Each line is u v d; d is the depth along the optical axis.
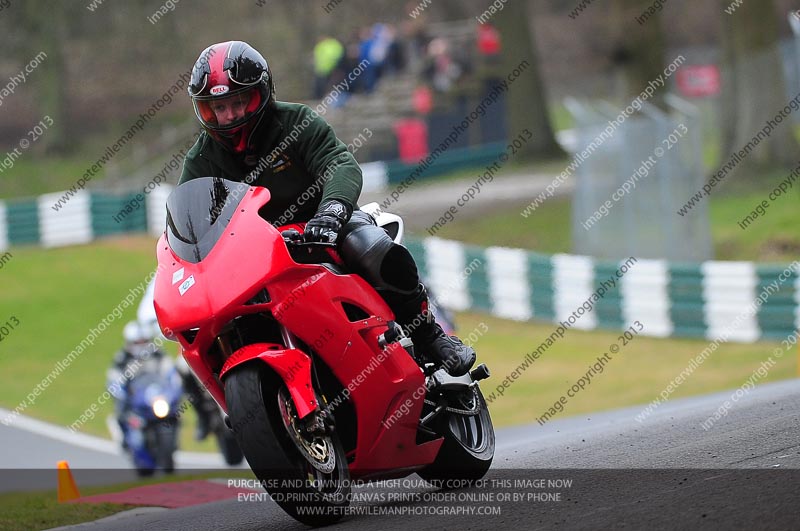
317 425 16.47
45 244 93.81
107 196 94.62
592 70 183.62
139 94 144.00
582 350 56.97
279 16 146.38
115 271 82.31
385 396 18.02
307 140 19.03
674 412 29.34
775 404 26.25
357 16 149.38
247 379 16.22
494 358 56.16
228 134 18.53
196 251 17.17
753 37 88.94
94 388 57.22
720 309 57.12
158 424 39.62
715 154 108.88
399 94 117.88
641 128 69.50
